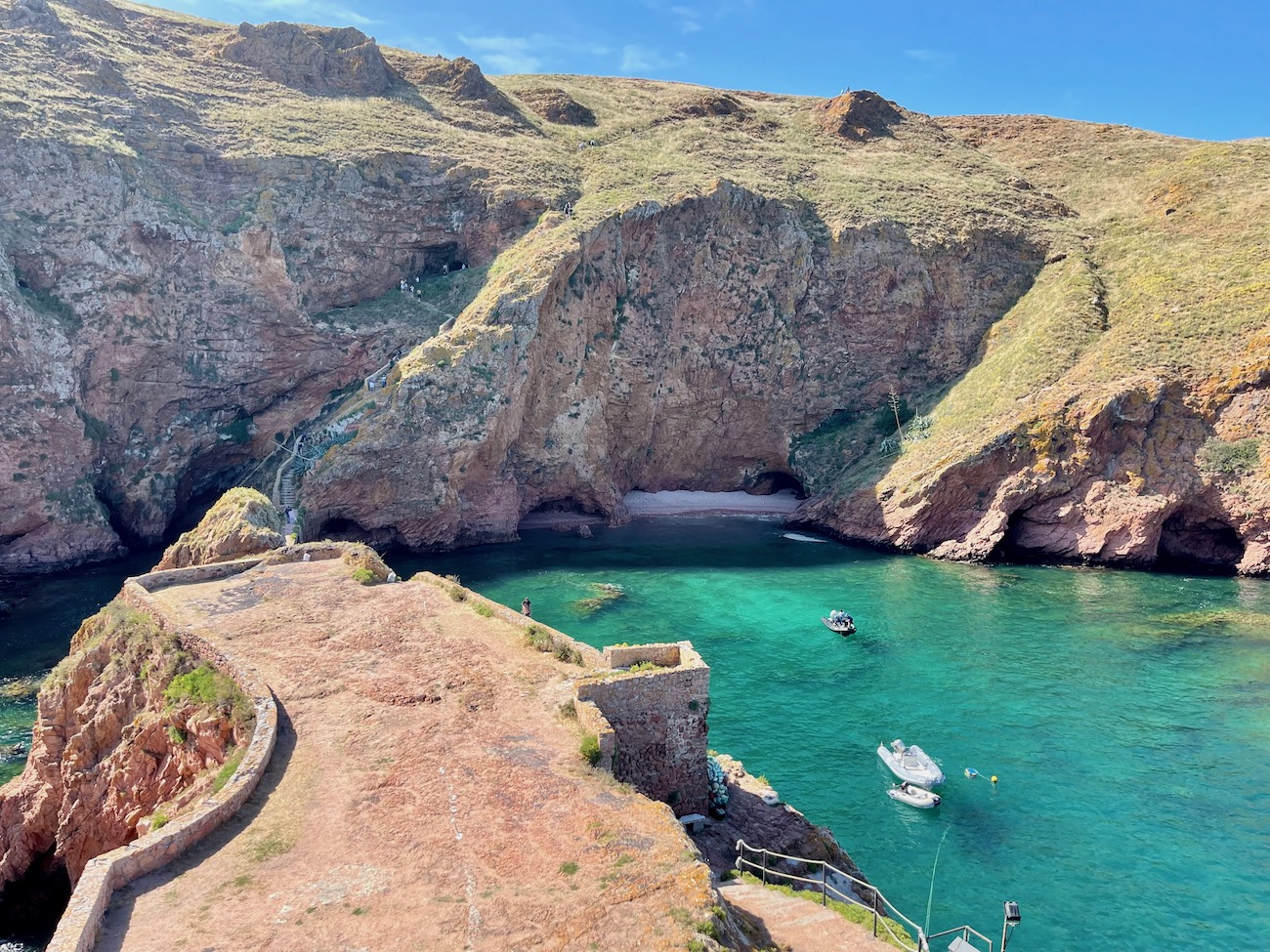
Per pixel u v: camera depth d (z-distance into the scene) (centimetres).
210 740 2377
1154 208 9769
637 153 10119
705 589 6125
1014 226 9638
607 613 5475
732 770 3033
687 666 2505
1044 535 7225
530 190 8525
